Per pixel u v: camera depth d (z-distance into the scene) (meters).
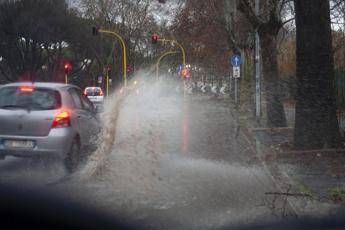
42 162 12.41
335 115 14.58
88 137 13.88
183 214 8.72
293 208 8.91
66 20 69.94
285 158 13.69
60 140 12.12
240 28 31.88
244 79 32.00
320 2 14.52
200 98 35.28
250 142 15.85
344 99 16.27
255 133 18.67
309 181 11.10
